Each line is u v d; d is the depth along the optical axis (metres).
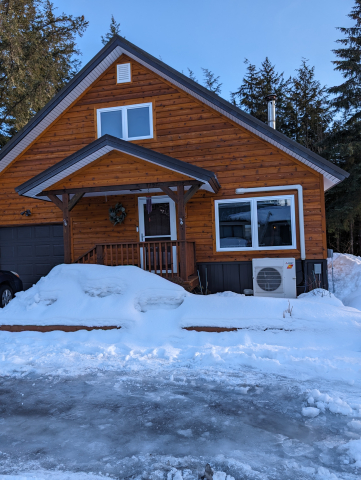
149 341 6.55
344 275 13.03
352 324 6.31
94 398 4.25
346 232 26.05
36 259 11.80
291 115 28.64
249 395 4.23
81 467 2.85
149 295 7.49
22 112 19.53
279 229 9.77
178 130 10.38
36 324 7.39
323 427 3.46
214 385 4.56
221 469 2.78
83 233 11.24
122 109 10.79
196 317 6.84
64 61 22.81
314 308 6.78
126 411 3.88
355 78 22.75
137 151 8.29
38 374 5.14
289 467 2.79
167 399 4.18
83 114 11.10
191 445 3.15
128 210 10.95
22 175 11.59
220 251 10.10
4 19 17.20
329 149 22.48
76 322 7.23
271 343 6.11
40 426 3.59
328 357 5.31
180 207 8.38
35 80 19.25
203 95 9.76
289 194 9.67
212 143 10.16
